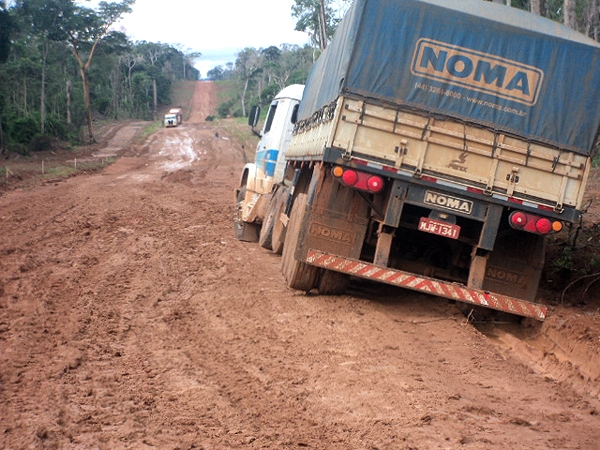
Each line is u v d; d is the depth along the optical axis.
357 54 7.91
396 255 9.45
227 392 5.62
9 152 40.53
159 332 7.36
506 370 6.68
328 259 8.18
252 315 8.14
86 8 70.19
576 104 7.97
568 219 8.02
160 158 53.50
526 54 7.98
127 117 121.12
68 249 12.38
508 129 7.99
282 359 6.55
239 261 11.45
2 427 4.74
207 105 162.12
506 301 8.00
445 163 7.95
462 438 4.85
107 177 33.47
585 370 6.79
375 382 6.02
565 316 8.72
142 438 4.64
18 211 18.05
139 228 15.24
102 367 6.14
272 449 4.52
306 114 11.57
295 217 9.66
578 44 7.95
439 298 9.37
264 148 14.14
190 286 9.66
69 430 4.72
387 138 7.91
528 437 4.97
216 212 18.67
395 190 7.96
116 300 8.66
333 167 7.95
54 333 7.10
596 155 24.58
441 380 6.21
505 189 7.96
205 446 4.54
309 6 56.69
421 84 7.95
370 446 4.66
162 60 182.38
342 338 7.34
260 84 132.38
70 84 69.69
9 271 10.14
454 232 8.02
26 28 67.31
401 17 7.91
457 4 8.31
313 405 5.42
